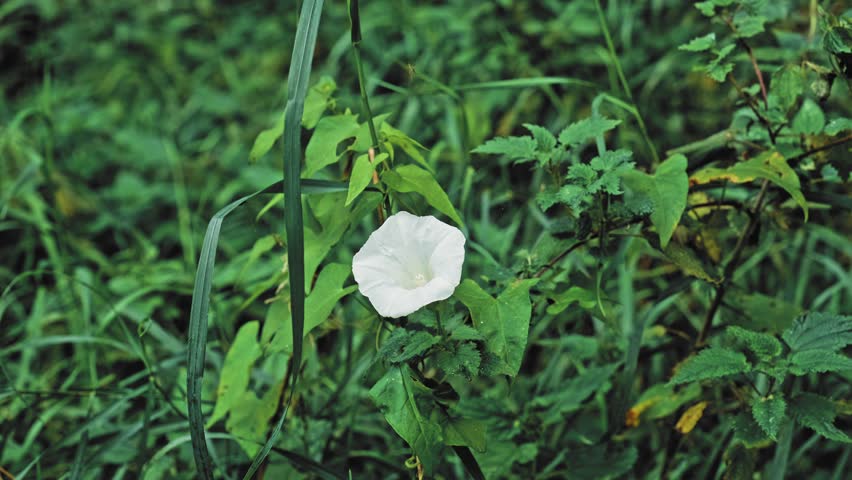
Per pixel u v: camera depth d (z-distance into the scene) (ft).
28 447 3.62
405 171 2.83
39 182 4.88
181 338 4.09
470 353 2.75
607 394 3.57
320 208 2.99
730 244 3.96
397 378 2.79
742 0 3.11
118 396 3.66
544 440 3.51
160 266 4.36
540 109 4.82
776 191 3.19
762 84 3.16
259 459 2.82
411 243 2.82
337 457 3.48
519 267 3.01
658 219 2.91
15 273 4.71
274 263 4.20
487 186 4.37
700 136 4.45
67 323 4.18
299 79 2.77
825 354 2.88
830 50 2.98
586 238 3.01
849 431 3.60
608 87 4.70
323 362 3.74
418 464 2.88
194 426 2.85
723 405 3.26
